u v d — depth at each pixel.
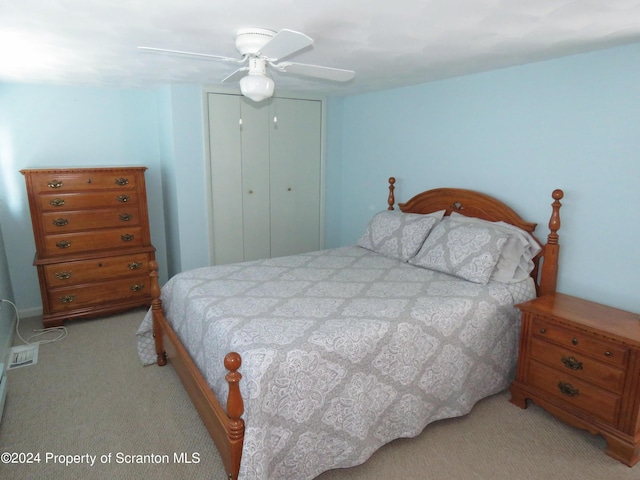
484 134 3.12
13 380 2.83
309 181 4.64
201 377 2.13
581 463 2.09
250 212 4.35
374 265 3.14
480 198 3.12
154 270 2.92
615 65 2.35
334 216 4.88
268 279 2.83
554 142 2.69
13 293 3.85
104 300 3.78
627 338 1.99
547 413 2.49
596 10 1.72
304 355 1.86
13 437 2.28
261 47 1.89
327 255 3.45
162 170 4.32
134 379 2.86
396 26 1.94
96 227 3.70
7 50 2.42
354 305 2.34
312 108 4.47
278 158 4.40
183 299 2.62
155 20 1.84
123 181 3.73
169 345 2.67
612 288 2.49
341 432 1.97
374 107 4.18
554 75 2.64
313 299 2.44
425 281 2.75
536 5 1.66
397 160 3.97
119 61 2.73
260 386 1.72
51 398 2.63
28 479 1.99
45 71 3.09
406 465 2.08
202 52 2.46
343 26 1.94
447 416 2.35
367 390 2.04
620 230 2.43
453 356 2.32
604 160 2.46
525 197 2.90
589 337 2.15
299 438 1.86
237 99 4.05
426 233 3.20
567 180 2.65
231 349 1.93
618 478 2.00
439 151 3.51
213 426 1.89
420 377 2.21
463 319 2.35
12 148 3.70
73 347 3.30
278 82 3.61
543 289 2.76
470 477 2.01
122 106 4.09
